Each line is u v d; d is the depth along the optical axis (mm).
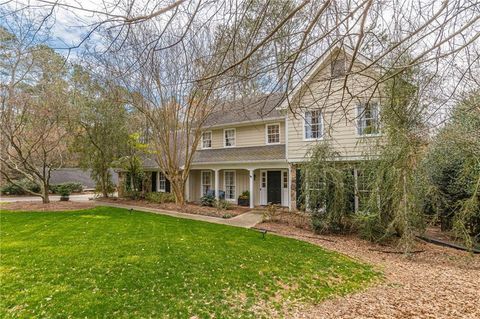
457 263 6480
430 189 7484
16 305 3980
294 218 10766
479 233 7805
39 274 5090
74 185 27922
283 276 5312
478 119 6297
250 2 2188
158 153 15086
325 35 2045
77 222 10297
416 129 6934
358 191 8883
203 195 17000
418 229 7867
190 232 8773
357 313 4066
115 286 4637
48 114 13375
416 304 4383
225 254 6488
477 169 7109
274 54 2438
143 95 12555
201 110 13492
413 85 6289
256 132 15250
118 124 16812
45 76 12062
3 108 13102
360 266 6102
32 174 17531
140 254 6348
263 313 4000
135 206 15703
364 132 8867
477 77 3652
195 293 4492
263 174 14914
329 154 9336
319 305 4305
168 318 3768
